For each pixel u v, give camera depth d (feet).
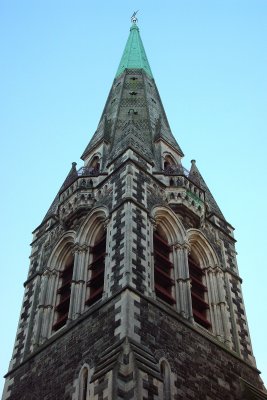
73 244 142.92
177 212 146.20
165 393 101.86
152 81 217.56
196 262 144.77
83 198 147.84
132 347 101.71
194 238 145.79
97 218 141.49
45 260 148.97
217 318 132.36
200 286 138.10
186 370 110.42
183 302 125.70
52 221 159.22
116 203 136.67
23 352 129.70
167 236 140.87
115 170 147.23
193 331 119.85
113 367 97.35
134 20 266.57
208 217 157.38
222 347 123.65
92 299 124.36
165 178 152.76
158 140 174.60
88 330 114.93
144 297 114.11
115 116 186.19
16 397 121.29
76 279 131.64
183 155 179.22
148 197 140.56
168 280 129.49
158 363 104.88
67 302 132.98
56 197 169.17
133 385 94.43
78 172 160.25
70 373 111.34
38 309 135.85
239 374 122.83
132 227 127.24
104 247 134.00
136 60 228.02
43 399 113.39
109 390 94.32
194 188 156.04
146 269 121.08
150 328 109.81
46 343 124.26
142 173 145.59
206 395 110.42
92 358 108.17
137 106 193.36
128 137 156.66
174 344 112.47
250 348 132.36
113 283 117.70
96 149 174.29
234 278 147.02
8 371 129.39
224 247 153.89
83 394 104.78
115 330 107.24
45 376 117.70
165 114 201.16
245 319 138.92
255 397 118.32
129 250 121.29
